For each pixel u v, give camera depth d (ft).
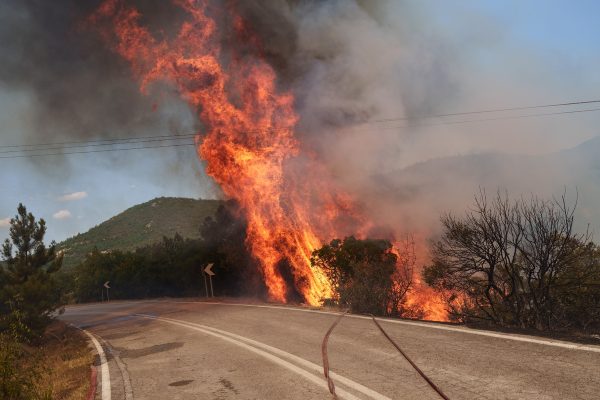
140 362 33.12
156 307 88.84
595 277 30.45
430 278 38.58
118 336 51.78
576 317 30.73
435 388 17.60
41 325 66.54
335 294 52.70
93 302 174.60
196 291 113.80
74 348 49.01
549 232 30.53
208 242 106.01
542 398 15.19
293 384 21.15
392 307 44.55
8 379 28.37
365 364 22.89
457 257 35.14
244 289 96.53
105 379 28.71
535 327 30.40
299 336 33.40
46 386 30.42
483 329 27.40
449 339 25.80
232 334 39.14
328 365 23.71
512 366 19.11
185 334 43.68
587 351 19.86
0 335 37.06
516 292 31.99
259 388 21.34
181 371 27.66
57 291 82.43
